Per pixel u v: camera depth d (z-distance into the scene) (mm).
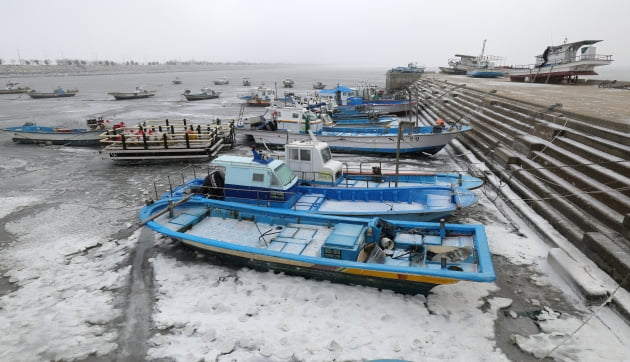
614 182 9602
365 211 10469
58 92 61344
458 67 70375
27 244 10266
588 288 7180
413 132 20156
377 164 18000
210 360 6109
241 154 21141
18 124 31703
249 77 146875
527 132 16000
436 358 6051
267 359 6105
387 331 6664
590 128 12742
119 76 173125
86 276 8641
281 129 22125
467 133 20984
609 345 6160
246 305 7457
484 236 8195
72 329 6883
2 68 175625
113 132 20781
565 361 5906
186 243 9219
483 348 6242
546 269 8438
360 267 7289
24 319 7145
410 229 9016
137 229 11195
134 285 8281
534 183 11922
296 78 133750
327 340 6477
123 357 6238
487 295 7645
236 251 8312
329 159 12844
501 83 41531
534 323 6812
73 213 12492
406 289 7539
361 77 141375
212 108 43969
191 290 8016
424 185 12305
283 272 8477
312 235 9242
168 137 19500
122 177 16750
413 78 63562
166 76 172250
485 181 14344
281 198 10664
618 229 8359
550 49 41594
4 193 14602
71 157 20594
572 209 9734
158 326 6938
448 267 7625
